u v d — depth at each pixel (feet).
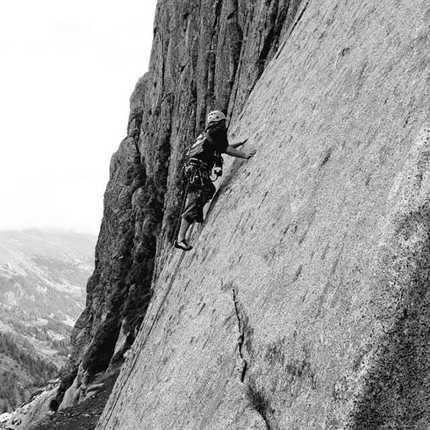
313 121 16.66
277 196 16.38
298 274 12.17
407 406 7.92
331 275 10.52
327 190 12.92
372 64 13.93
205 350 15.55
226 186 24.07
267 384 11.11
